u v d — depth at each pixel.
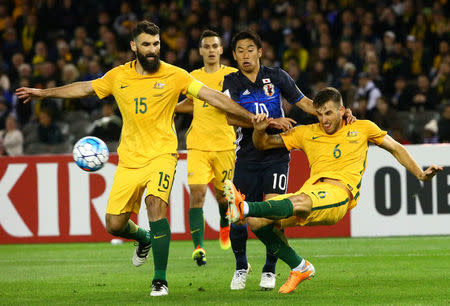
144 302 19.33
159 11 66.38
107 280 25.27
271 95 22.50
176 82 21.03
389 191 37.84
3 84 59.72
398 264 28.17
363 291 21.06
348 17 58.47
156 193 20.38
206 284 23.58
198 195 28.72
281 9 63.16
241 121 21.78
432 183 37.56
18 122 56.38
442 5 60.41
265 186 22.20
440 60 56.34
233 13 62.28
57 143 51.72
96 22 67.00
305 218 19.44
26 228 39.44
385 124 47.56
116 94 21.31
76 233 39.28
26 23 66.50
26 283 24.80
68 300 20.41
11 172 39.50
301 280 20.94
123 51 60.78
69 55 61.16
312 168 21.14
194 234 28.22
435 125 49.44
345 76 51.62
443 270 26.19
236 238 21.92
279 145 21.50
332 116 20.45
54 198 39.31
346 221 38.59
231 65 57.28
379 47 56.97
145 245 23.89
